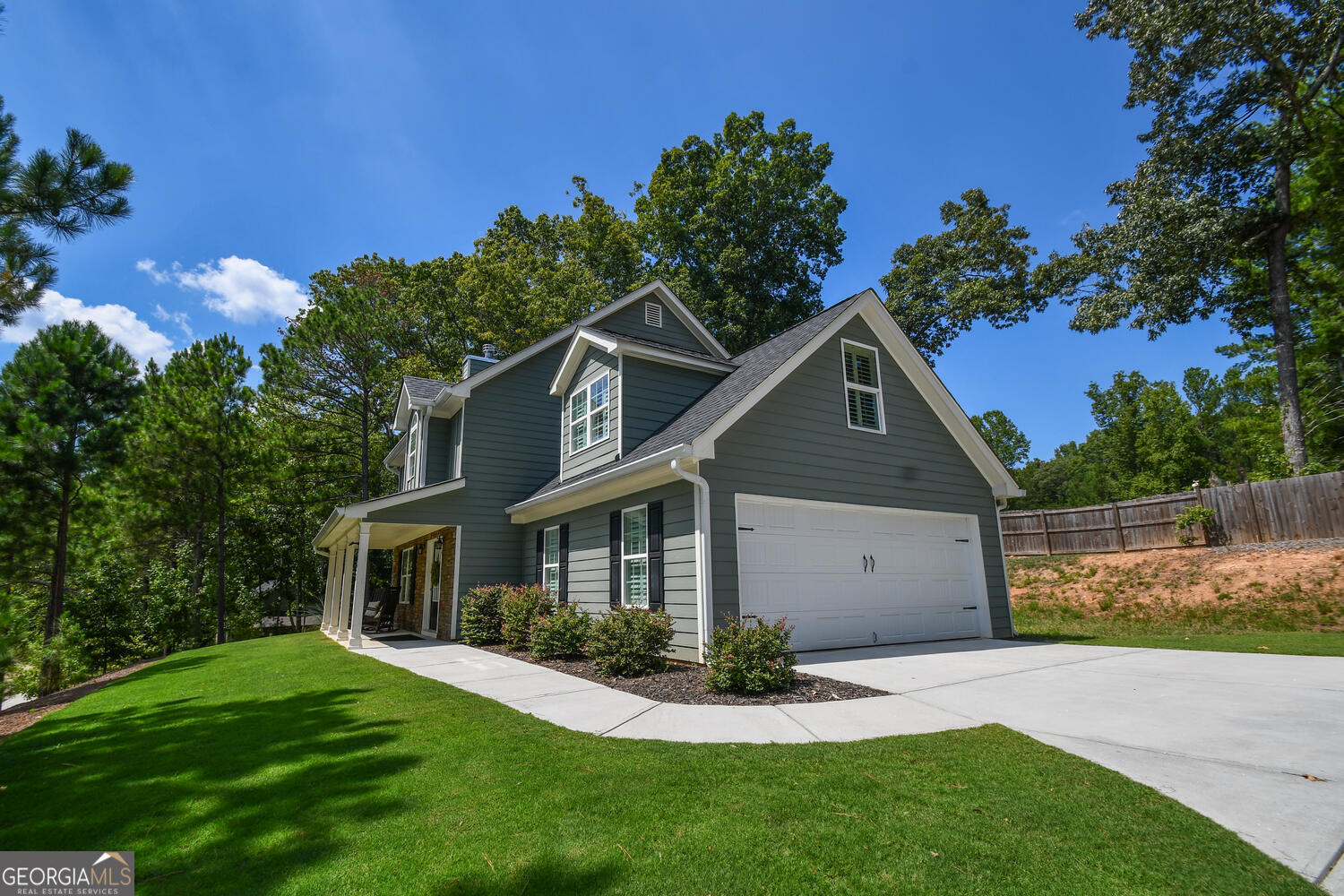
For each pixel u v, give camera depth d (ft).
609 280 99.55
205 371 65.77
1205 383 142.72
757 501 30.09
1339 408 64.18
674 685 23.16
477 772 13.65
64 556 44.06
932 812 11.09
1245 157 63.98
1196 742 14.43
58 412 41.22
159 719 21.29
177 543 67.15
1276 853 9.44
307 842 10.64
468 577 44.50
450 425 54.54
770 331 93.66
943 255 91.76
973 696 20.01
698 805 11.60
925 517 37.04
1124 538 56.95
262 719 19.88
